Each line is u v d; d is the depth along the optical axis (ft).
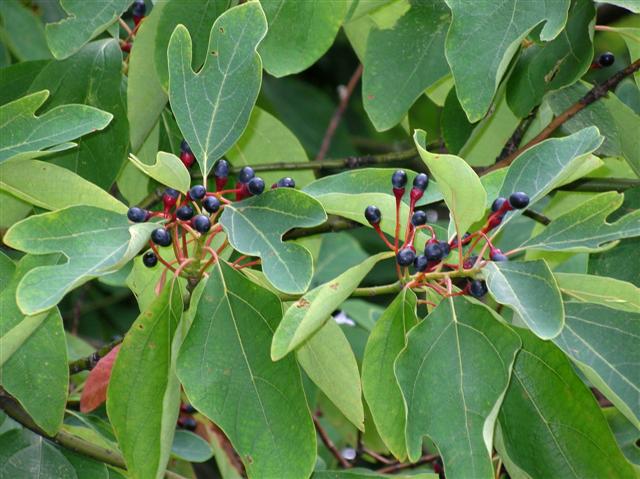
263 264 3.00
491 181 3.37
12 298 3.14
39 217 3.02
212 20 3.59
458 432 2.99
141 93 3.65
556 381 3.16
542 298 2.97
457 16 3.33
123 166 3.82
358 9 3.67
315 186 3.34
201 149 3.20
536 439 3.17
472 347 3.06
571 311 3.19
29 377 3.24
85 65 3.69
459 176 2.99
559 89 3.76
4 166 3.21
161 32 3.57
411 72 3.78
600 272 3.62
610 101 3.86
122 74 3.71
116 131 3.65
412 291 3.16
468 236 3.21
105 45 3.71
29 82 3.77
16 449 3.45
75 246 3.01
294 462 3.05
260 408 3.08
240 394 3.08
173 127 3.99
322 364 3.28
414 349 3.05
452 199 3.05
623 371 3.13
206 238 3.28
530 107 3.77
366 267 3.01
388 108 3.78
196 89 3.22
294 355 3.10
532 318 2.93
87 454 3.47
